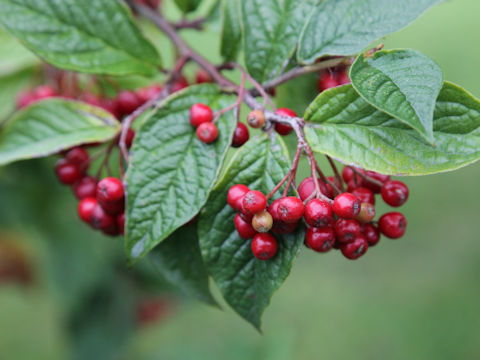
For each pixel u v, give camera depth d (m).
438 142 0.20
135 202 0.22
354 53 0.22
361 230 0.22
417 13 0.21
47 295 0.42
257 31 0.23
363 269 0.65
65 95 0.28
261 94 0.22
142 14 0.27
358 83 0.20
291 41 0.23
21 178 0.32
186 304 0.42
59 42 0.24
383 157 0.20
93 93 0.30
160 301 0.40
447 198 0.69
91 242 0.34
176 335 0.46
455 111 0.20
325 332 0.57
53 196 0.33
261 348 0.41
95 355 0.36
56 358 0.48
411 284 0.62
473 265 0.62
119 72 0.24
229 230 0.22
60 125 0.24
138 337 0.40
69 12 0.24
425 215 0.68
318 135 0.21
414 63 0.20
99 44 0.24
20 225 0.34
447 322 0.59
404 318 0.59
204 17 0.28
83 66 0.24
